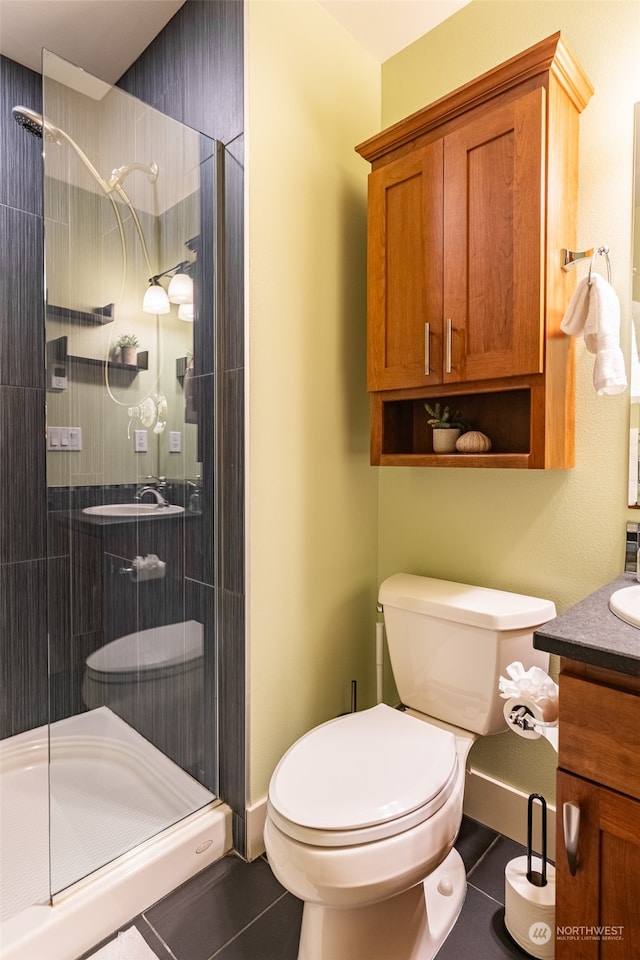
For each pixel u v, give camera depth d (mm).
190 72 1646
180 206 1486
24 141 1906
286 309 1610
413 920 1228
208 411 1584
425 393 1547
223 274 1562
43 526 1980
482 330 1391
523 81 1323
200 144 1511
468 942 1283
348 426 1845
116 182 1377
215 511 1620
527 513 1578
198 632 1607
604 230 1411
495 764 1663
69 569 1377
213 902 1400
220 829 1560
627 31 1366
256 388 1533
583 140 1438
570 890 950
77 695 1386
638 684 874
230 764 1602
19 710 1938
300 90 1618
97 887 1296
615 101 1388
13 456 1898
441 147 1457
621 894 897
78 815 1340
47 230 1275
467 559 1727
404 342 1566
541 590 1557
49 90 1265
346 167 1795
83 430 1375
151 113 1429
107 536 1435
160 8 1670
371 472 1949
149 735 1502
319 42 1675
